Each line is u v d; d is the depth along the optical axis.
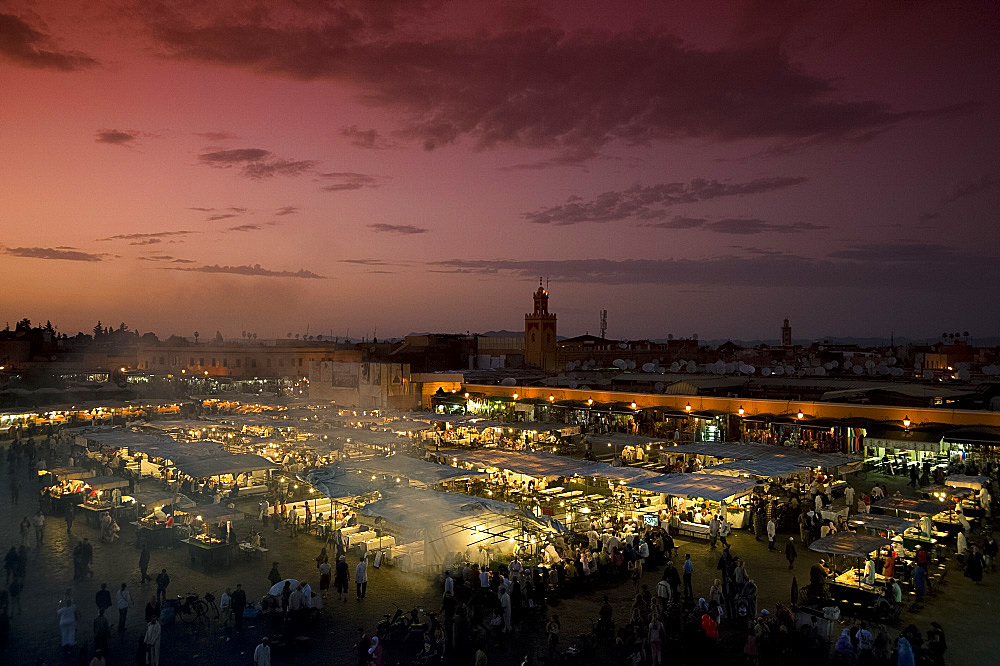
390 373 72.62
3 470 46.00
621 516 33.19
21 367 99.81
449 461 41.56
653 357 107.88
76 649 20.44
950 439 39.81
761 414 50.69
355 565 28.17
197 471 35.91
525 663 19.03
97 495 35.16
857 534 24.78
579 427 55.91
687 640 20.20
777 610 20.30
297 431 54.62
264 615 22.45
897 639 20.58
